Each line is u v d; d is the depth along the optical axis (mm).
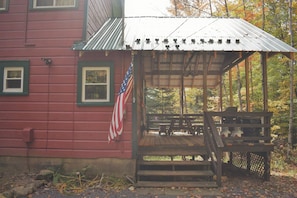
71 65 7031
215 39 7008
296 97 12375
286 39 12156
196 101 20438
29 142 6922
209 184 6117
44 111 6988
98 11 8539
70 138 6875
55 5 7320
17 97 7082
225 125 6738
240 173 7648
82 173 6684
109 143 6785
